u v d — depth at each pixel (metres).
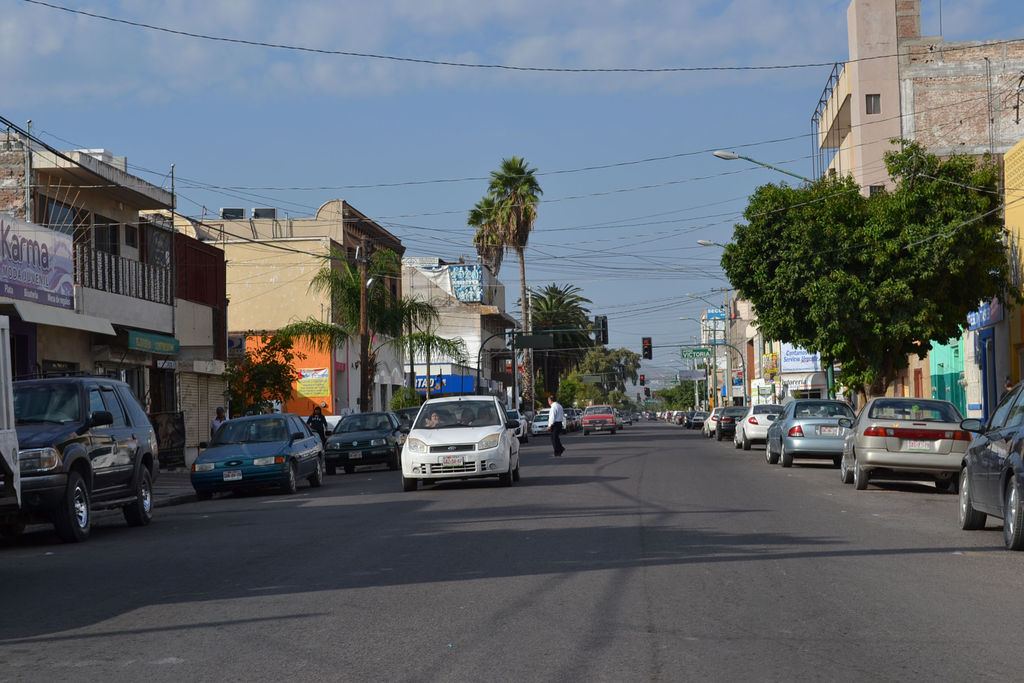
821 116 56.56
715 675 6.28
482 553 11.46
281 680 6.34
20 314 23.22
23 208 26.80
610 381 150.50
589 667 6.49
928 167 31.02
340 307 44.62
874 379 32.72
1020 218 32.78
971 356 39.06
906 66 48.50
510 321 90.50
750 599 8.66
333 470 30.42
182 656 7.05
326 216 53.62
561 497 18.27
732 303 112.06
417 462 20.75
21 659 7.09
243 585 9.88
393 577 10.04
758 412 38.72
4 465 12.19
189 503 21.75
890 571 10.06
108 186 29.17
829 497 18.11
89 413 15.09
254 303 52.56
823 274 31.77
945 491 19.91
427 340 50.16
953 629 7.54
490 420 21.73
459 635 7.45
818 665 6.51
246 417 23.91
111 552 12.94
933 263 30.39
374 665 6.66
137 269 31.38
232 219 53.25
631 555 11.10
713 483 21.39
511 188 69.00
